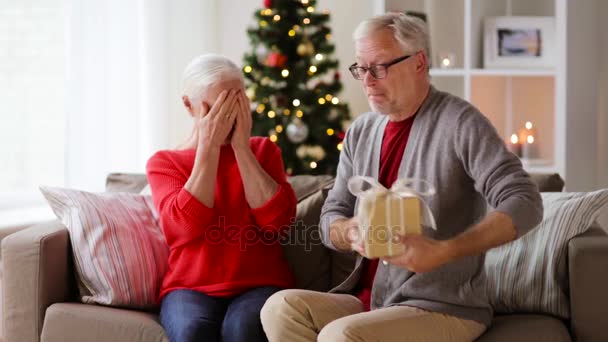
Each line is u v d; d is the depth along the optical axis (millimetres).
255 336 2197
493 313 2309
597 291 2105
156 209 2494
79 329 2332
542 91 4332
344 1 4840
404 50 2102
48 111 3973
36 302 2391
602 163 4215
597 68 4133
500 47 4258
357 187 2025
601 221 4000
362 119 2340
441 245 1874
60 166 4039
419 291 2053
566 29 3900
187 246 2416
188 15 4715
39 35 3918
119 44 4160
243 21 4973
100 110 4066
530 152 4258
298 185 2760
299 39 4191
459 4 4363
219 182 2451
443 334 1984
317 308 2061
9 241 2406
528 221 1900
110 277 2426
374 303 2152
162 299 2418
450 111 2109
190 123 4742
